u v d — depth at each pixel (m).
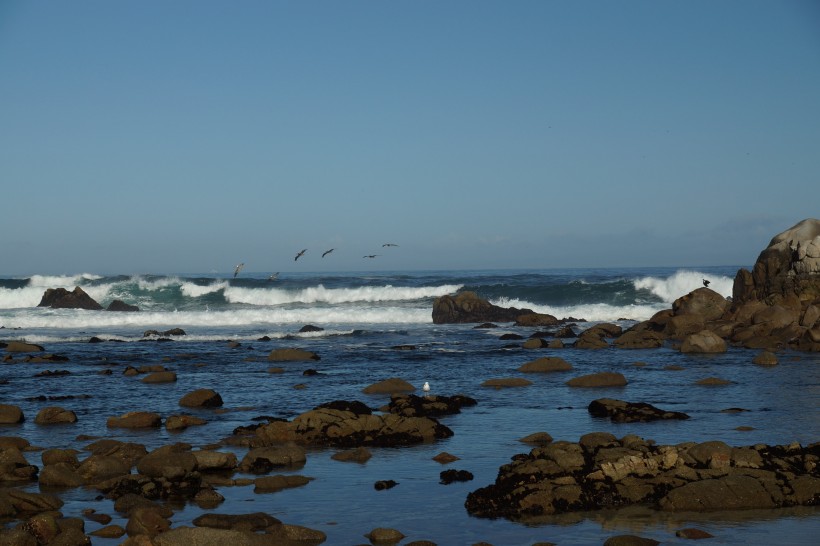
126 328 58.97
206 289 77.31
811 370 33.84
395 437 21.42
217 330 57.44
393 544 13.22
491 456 19.42
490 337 51.88
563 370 35.34
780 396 27.28
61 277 81.50
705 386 29.83
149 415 23.95
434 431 21.69
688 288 72.31
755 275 52.19
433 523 14.36
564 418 24.08
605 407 24.38
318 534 13.58
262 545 12.51
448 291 76.00
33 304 75.31
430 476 17.67
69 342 49.84
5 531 13.16
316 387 31.33
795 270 49.72
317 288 76.31
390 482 16.95
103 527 14.09
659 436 20.92
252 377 34.28
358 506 15.45
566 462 16.33
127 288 78.00
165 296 77.06
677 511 14.80
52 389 31.12
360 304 73.88
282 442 21.59
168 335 53.09
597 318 65.06
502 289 75.88
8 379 33.81
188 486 16.58
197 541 12.23
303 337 52.59
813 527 13.76
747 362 37.06
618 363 37.50
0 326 60.25
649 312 66.25
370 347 46.19
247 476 17.86
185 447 20.22
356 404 23.72
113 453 19.48
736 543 12.98
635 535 13.30
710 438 20.55
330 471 18.25
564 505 15.06
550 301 73.94
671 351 42.41
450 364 38.28
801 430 21.48
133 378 34.03
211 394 27.48
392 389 29.77
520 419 24.06
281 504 15.64
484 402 27.27
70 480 17.30
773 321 46.53
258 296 76.25
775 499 15.09
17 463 18.19
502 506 15.07
